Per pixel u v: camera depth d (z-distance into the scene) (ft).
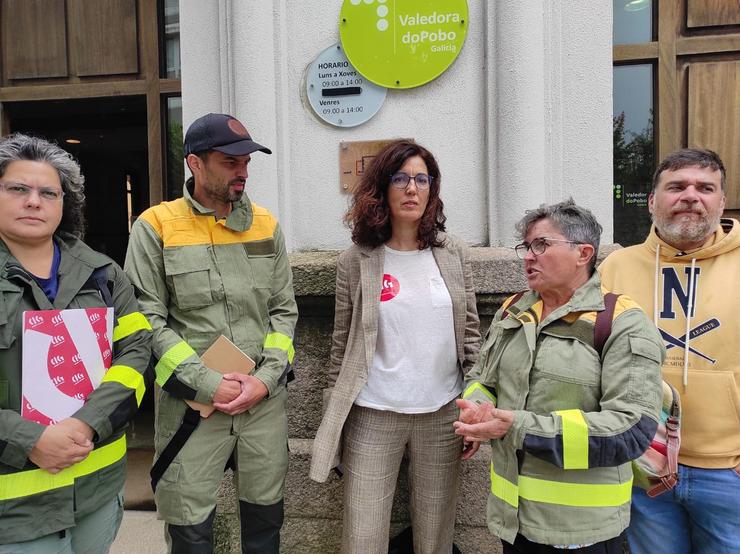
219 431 5.98
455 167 8.30
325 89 8.43
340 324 6.65
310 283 7.82
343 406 6.22
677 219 5.41
